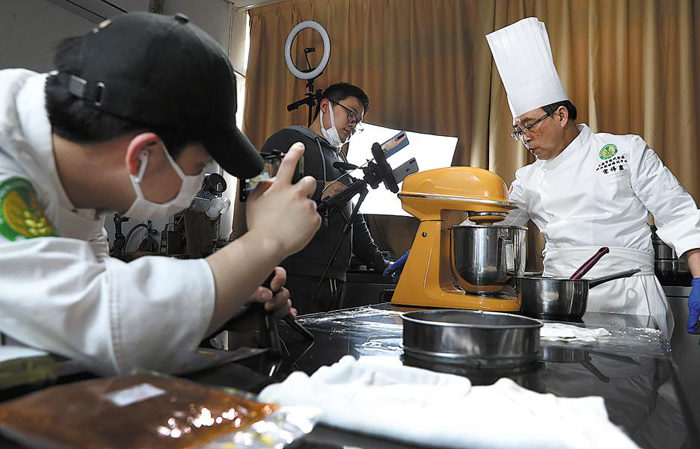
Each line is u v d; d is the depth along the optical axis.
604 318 1.37
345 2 3.62
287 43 3.24
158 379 0.41
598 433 0.38
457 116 3.24
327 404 0.42
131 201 0.64
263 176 0.72
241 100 3.99
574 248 1.98
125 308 0.51
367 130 3.38
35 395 0.36
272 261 0.63
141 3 3.12
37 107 0.61
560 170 2.05
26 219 0.56
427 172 1.49
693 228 1.77
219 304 0.57
